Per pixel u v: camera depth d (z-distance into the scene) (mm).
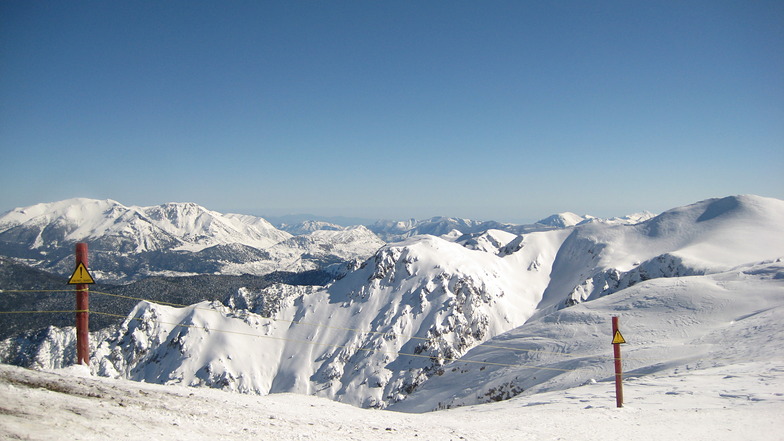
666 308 101125
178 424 13852
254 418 17547
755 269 105938
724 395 32844
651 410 29703
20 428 9852
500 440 18812
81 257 20641
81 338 20922
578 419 26156
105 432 11289
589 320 113000
